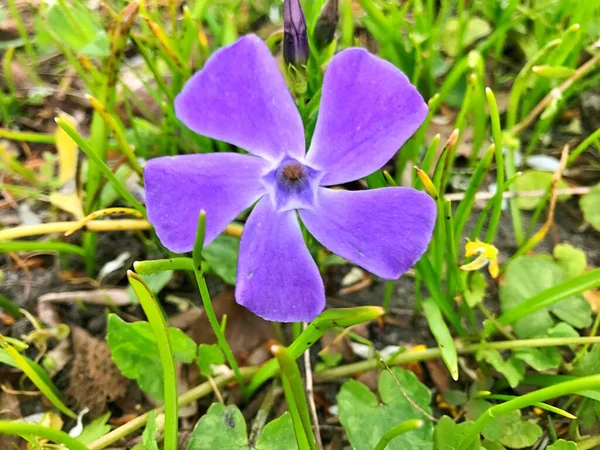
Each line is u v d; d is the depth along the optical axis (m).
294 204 0.07
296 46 0.08
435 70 0.12
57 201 0.09
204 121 0.06
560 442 0.07
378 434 0.08
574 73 0.10
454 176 0.11
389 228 0.06
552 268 0.09
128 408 0.09
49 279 0.10
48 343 0.09
